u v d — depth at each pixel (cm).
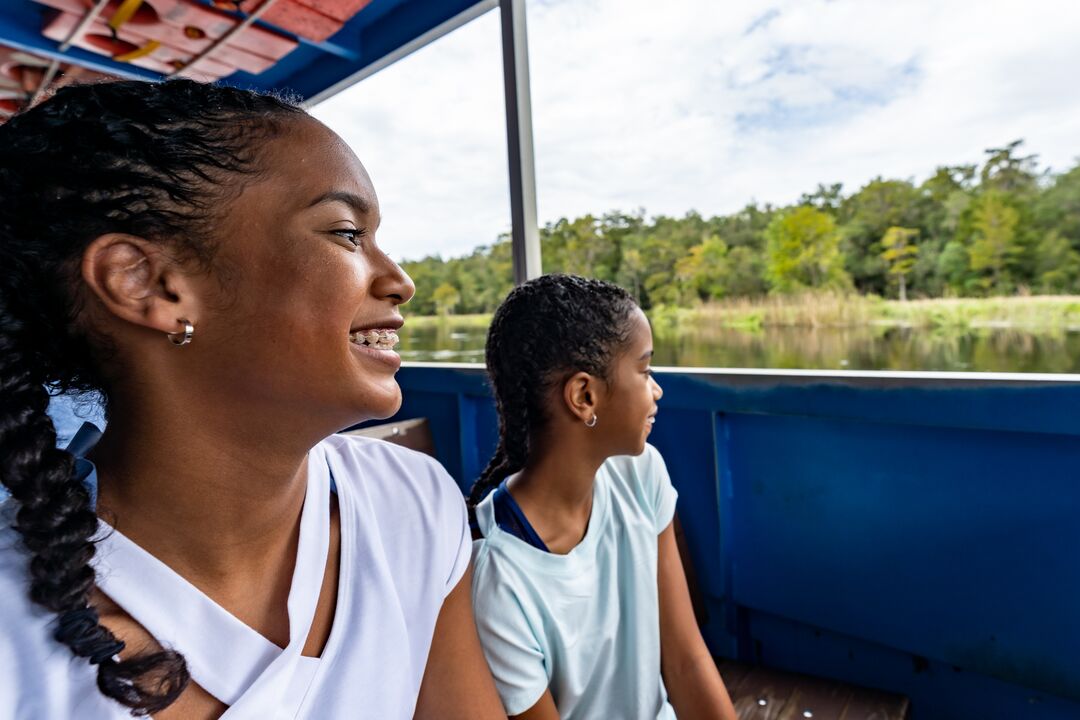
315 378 42
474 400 196
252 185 41
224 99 43
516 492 84
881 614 126
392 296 47
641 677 87
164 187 39
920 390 116
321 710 47
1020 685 113
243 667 43
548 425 82
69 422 61
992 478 113
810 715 108
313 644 49
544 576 78
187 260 40
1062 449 106
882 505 125
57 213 39
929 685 124
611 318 79
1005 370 124
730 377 138
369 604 52
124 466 43
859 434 127
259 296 41
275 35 215
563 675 81
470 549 66
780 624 142
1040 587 109
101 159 39
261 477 45
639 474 95
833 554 132
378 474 62
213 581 45
